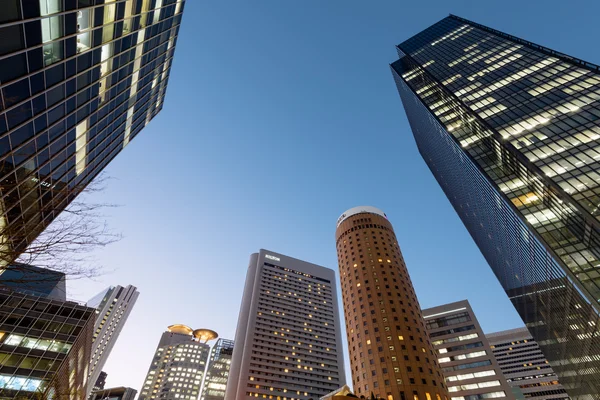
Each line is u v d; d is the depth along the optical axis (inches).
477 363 3850.9
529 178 2240.4
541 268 2324.1
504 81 3159.5
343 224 5664.4
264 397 5157.5
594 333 1932.8
